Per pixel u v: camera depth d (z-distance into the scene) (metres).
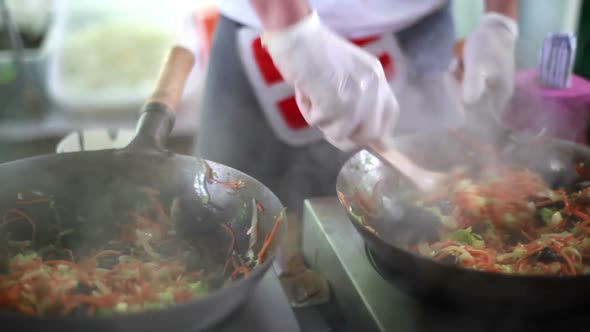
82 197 0.79
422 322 0.70
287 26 0.86
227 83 1.25
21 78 2.22
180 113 2.32
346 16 1.18
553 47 1.32
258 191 0.74
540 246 0.82
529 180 0.98
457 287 0.64
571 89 1.35
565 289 0.60
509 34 1.23
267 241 0.68
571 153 0.96
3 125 2.24
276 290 0.73
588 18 1.87
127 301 0.67
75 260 0.78
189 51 0.92
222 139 1.29
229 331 0.65
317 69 0.86
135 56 2.46
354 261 0.82
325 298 0.87
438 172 0.99
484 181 1.00
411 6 1.22
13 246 0.76
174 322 0.53
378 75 0.89
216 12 2.50
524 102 1.33
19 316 0.49
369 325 0.72
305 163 1.31
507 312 0.67
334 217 0.94
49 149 2.16
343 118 0.87
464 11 2.29
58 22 2.62
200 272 0.75
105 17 2.67
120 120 2.33
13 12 2.35
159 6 2.73
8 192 0.75
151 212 0.81
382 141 0.89
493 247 0.87
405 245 0.86
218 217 0.78
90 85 2.33
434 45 1.28
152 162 0.79
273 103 1.24
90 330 0.50
